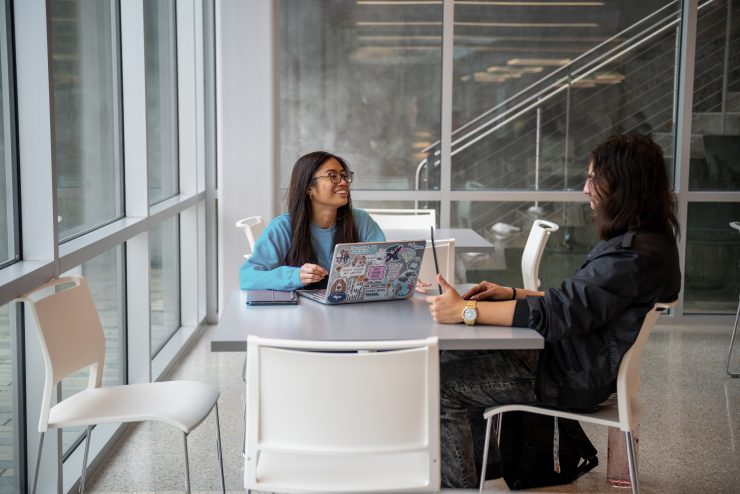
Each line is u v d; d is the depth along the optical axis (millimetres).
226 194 5480
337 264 2641
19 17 2725
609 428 3254
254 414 1985
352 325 2443
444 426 2770
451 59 6152
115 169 4055
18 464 2865
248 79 5418
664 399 4449
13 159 2764
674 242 2523
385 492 2039
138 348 4242
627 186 2498
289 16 6105
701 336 5879
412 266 2746
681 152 6195
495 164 6270
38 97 2766
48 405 2465
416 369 1978
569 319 2408
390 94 6191
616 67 6191
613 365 2480
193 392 2738
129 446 3658
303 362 1948
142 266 4211
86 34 3625
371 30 6137
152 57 4801
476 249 4426
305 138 6215
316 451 1988
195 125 5551
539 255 4414
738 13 6129
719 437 3871
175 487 3227
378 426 1988
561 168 6277
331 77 6168
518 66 6188
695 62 6156
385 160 6254
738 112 6199
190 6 5449
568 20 6152
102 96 3859
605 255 2471
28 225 2812
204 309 5984
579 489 3199
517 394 2658
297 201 3074
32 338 2854
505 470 3129
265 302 2707
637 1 6141
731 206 6246
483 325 2461
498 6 6121
